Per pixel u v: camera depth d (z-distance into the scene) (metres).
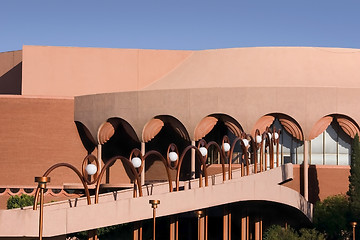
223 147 35.19
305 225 47.38
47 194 55.84
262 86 52.69
